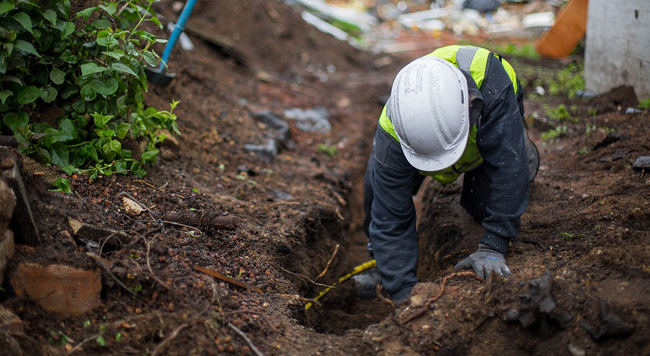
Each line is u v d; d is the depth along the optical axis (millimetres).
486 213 3488
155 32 5297
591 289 2688
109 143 3262
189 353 2391
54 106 3328
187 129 4820
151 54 3441
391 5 14531
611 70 5398
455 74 2697
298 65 8820
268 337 2629
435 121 2617
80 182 3117
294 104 6984
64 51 3201
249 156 5031
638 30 4961
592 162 4301
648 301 2555
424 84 2654
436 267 3646
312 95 7500
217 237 3219
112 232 2793
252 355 2477
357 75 9250
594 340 2492
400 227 3004
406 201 2963
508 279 2771
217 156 4746
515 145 2703
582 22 7328
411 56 10547
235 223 3246
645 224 3207
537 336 2574
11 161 2580
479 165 3150
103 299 2613
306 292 3592
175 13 7523
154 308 2607
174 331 2430
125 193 3197
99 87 3203
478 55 2801
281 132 5809
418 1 14703
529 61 7555
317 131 6328
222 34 8055
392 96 2764
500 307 2654
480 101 2662
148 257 2740
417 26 12703
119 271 2627
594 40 5574
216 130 5145
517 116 2723
